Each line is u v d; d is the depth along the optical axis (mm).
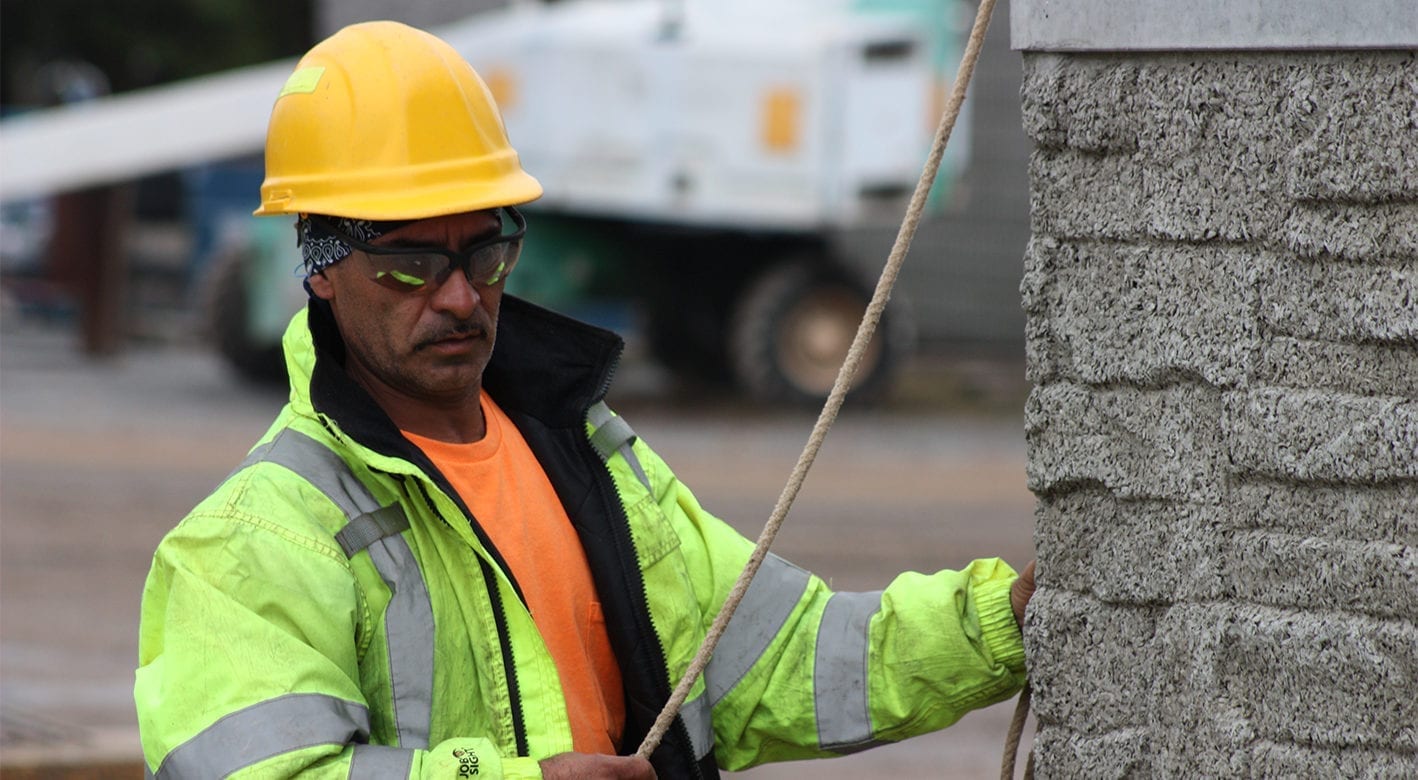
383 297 6242
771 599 7008
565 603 6551
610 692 6695
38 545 23969
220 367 41500
